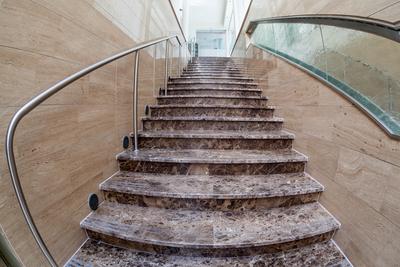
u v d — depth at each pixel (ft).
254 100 8.48
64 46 3.38
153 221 3.84
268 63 8.55
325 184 4.38
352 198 3.59
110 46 4.90
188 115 7.55
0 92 2.41
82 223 3.72
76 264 3.30
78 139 3.73
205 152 5.60
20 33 2.63
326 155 4.41
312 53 5.13
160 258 3.41
